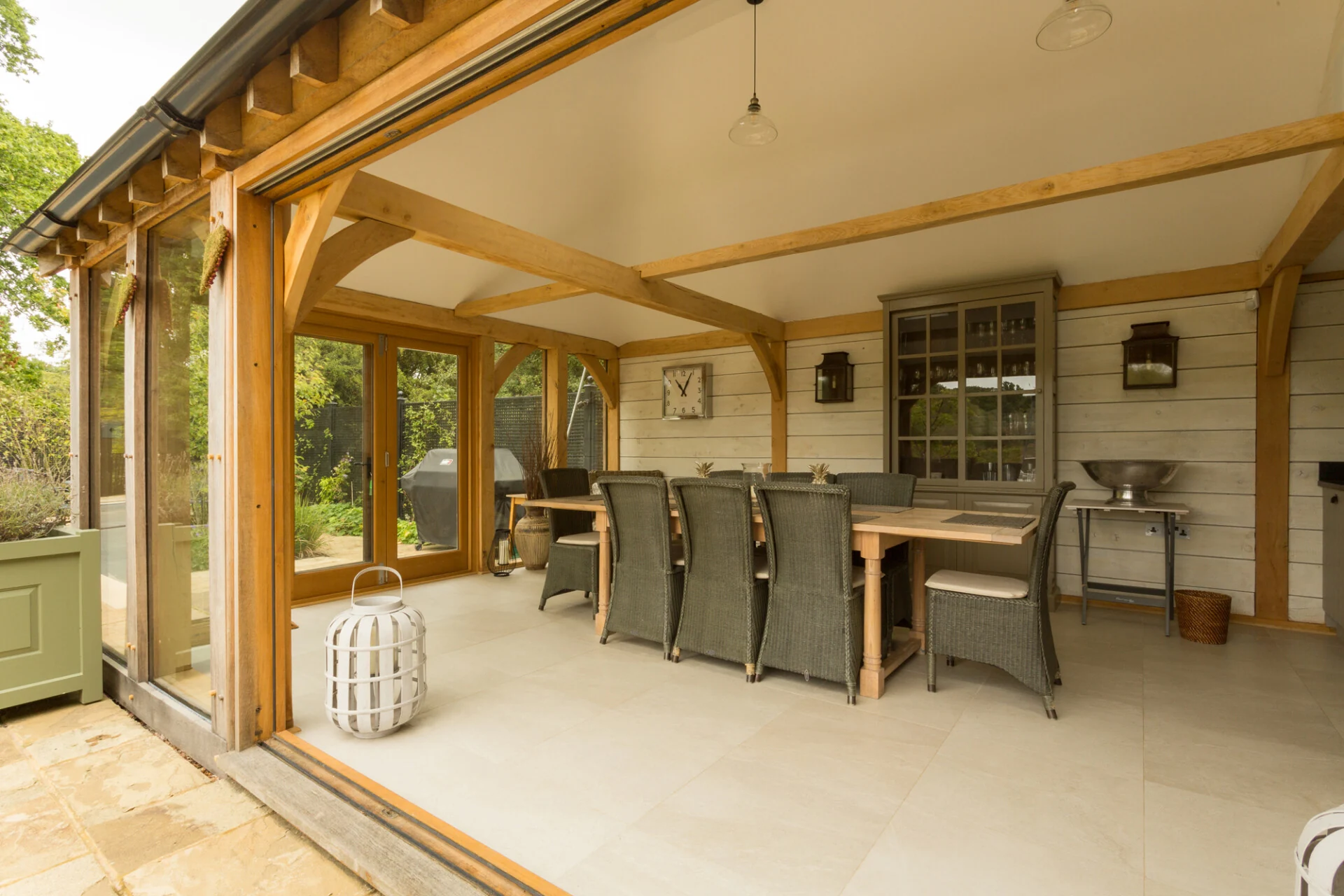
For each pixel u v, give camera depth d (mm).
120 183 2660
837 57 2648
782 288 5238
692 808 2014
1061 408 4730
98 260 3301
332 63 1680
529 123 3020
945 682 3158
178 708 2590
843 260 4727
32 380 8062
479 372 5820
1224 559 4246
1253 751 2398
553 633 3996
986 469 4738
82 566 3010
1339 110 2463
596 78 2740
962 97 2895
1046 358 4473
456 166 3275
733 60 2656
